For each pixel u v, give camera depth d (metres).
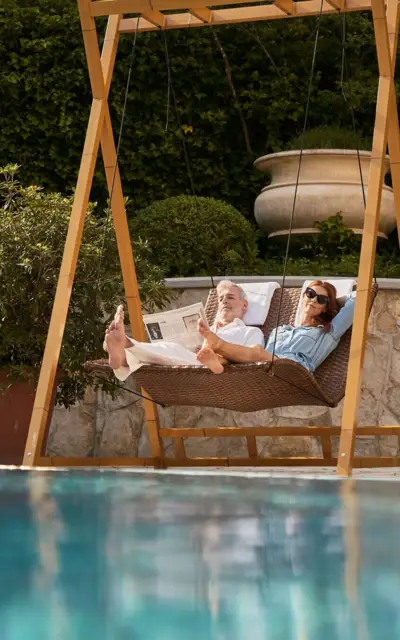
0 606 1.07
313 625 0.98
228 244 7.24
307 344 4.63
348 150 7.80
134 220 7.18
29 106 8.35
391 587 1.18
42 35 8.37
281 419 6.13
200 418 6.16
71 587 1.17
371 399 6.14
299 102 8.87
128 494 2.31
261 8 4.35
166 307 6.23
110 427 6.15
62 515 1.87
